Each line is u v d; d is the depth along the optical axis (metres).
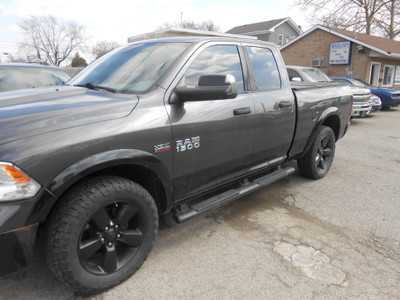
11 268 1.75
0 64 5.13
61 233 1.87
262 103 3.18
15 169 1.67
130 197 2.15
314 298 2.21
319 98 4.05
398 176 4.82
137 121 2.16
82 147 1.88
